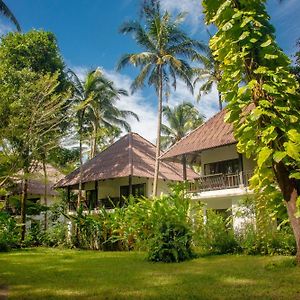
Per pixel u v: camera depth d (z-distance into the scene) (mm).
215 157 21781
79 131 24781
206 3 7289
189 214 14375
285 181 7109
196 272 9375
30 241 24516
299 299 5820
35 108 18859
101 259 14211
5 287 8047
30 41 26422
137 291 7066
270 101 6824
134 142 29703
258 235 13289
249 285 7133
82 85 27406
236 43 7004
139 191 27484
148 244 13023
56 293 7125
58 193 33562
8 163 18516
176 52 24781
